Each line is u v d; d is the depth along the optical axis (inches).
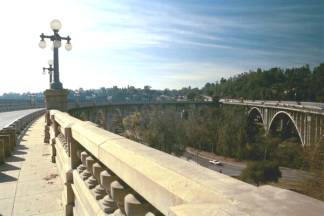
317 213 38.0
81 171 149.9
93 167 112.7
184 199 52.1
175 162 70.6
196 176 58.6
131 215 76.4
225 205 42.4
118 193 88.4
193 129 2469.2
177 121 2620.6
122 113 3580.2
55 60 432.1
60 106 445.1
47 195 212.5
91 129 136.1
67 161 185.9
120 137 110.4
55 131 313.3
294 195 45.4
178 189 55.9
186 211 42.4
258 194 46.4
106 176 98.0
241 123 1579.7
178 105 4124.0
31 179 252.4
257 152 1261.1
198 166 67.3
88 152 141.3
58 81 438.3
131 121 3061.0
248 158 1502.2
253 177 999.0
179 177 59.5
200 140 2393.0
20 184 238.1
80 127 150.9
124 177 83.3
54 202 198.7
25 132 620.7
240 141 1624.0
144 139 2331.4
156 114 2903.5
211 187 50.8
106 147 100.0
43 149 400.2
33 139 501.0
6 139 350.9
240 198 44.7
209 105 3555.6
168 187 58.5
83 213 131.7
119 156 86.6
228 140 1936.5
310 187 374.6
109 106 3125.0
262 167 971.9
